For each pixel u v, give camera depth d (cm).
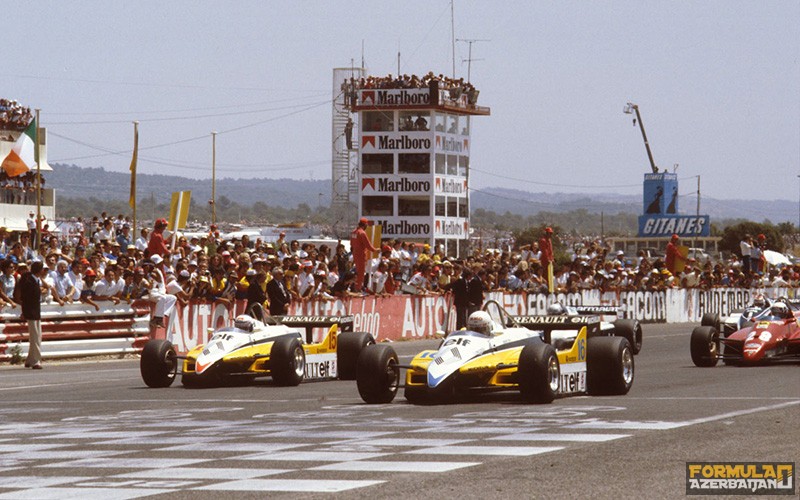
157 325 8994
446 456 3703
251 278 8038
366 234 11150
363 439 4181
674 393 6116
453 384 5438
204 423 4838
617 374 5934
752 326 8356
